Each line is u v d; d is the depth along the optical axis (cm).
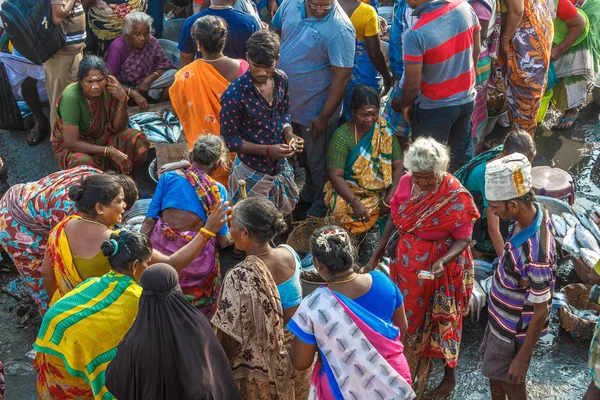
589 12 608
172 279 286
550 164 616
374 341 288
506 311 341
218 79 493
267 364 322
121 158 521
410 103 508
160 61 632
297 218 559
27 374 424
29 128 671
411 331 383
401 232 375
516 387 357
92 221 345
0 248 519
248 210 314
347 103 573
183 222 388
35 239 411
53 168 617
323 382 302
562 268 506
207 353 291
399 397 289
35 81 620
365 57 564
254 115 458
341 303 287
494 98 625
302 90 510
